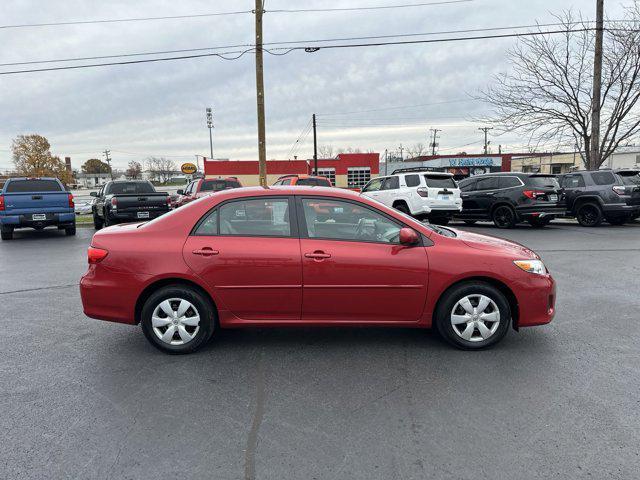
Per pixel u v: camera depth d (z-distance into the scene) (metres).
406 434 2.88
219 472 2.53
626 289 6.34
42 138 73.81
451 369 3.82
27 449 2.75
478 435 2.86
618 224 14.79
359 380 3.64
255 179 44.62
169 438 2.86
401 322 4.19
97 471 2.54
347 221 4.18
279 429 2.95
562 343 4.37
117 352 4.28
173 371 3.84
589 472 2.50
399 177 13.90
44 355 4.21
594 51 16.59
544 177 13.59
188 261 4.05
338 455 2.67
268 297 4.09
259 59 17.06
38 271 8.17
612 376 3.66
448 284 4.09
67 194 13.14
